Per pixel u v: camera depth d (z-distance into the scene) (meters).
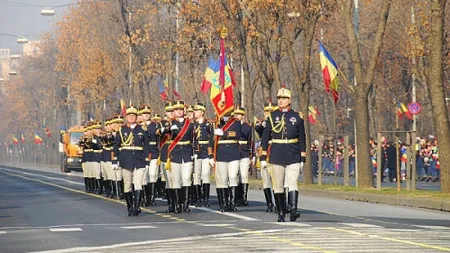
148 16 83.44
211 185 57.06
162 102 85.44
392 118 86.19
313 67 81.38
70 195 46.84
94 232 24.36
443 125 38.31
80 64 118.00
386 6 44.66
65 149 98.12
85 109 122.44
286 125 26.33
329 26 77.25
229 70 42.69
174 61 78.56
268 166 26.64
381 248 19.36
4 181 71.19
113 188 44.00
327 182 61.34
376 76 78.94
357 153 46.00
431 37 38.53
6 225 27.39
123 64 92.81
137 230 24.66
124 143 31.06
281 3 50.97
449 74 75.00
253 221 26.91
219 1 59.41
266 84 59.22
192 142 32.00
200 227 25.08
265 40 54.41
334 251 18.91
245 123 34.91
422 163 63.91
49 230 25.22
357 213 31.44
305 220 26.98
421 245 19.89
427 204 34.75
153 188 36.81
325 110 91.00
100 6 96.19
